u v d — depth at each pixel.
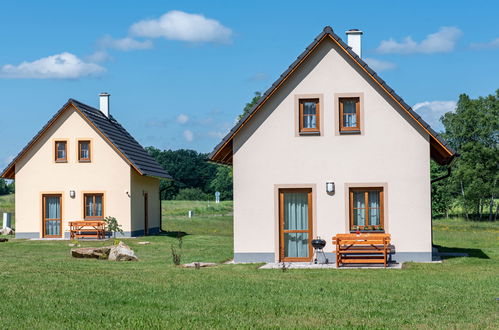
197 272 18.31
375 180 21.03
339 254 19.88
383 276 17.23
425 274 17.59
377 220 21.11
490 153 69.62
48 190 36.62
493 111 72.56
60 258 23.44
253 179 21.42
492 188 69.44
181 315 11.85
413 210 20.92
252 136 21.47
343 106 21.36
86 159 36.41
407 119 21.00
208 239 34.00
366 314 11.98
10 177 37.53
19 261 21.75
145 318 11.53
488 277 16.83
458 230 43.88
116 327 10.78
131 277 16.97
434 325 10.91
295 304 12.98
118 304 12.98
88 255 23.66
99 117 38.91
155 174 38.59
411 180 20.97
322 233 21.14
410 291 14.57
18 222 36.78
